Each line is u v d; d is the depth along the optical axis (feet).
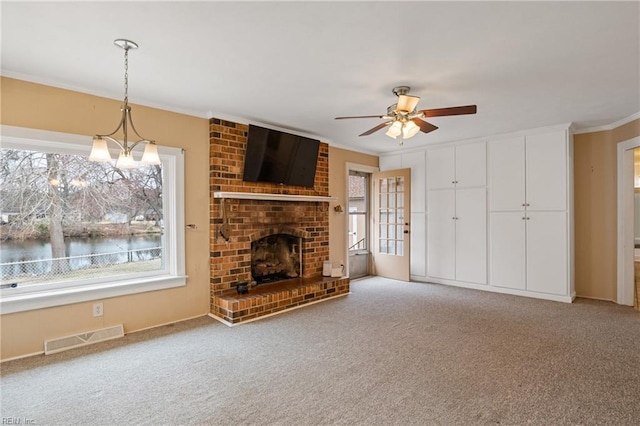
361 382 7.94
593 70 8.97
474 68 8.87
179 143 12.23
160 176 12.17
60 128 9.76
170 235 12.28
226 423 6.47
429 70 8.98
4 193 9.28
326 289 15.20
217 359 9.18
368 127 14.93
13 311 9.05
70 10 6.25
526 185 15.64
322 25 6.83
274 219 14.92
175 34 7.17
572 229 14.96
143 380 8.05
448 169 18.17
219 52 7.98
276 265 16.30
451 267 18.07
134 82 9.80
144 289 11.35
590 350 9.64
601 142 15.01
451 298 15.38
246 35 7.22
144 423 6.47
